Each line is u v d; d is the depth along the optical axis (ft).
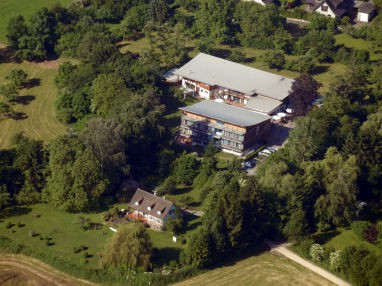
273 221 624.18
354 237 623.36
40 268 595.47
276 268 593.01
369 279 554.46
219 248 588.09
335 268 581.94
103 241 620.08
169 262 588.50
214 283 575.38
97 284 575.79
